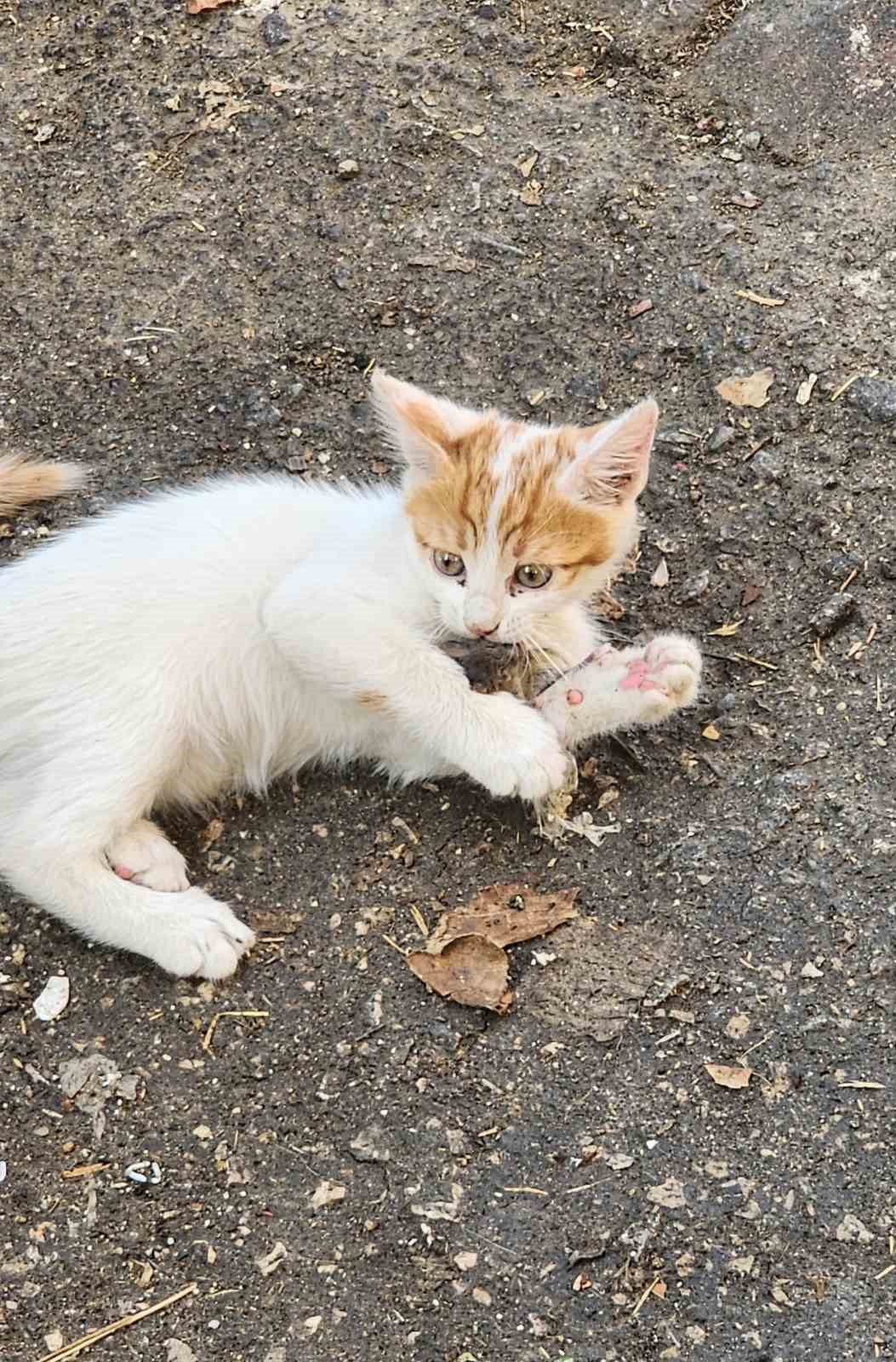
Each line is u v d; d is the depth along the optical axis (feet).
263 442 4.29
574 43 4.70
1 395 4.37
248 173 4.58
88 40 4.77
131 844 3.87
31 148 4.64
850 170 4.50
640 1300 3.61
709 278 4.38
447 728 3.88
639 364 4.32
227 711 3.93
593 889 3.87
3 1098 3.75
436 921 3.85
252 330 4.40
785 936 3.81
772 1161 3.68
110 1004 3.81
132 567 3.91
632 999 3.78
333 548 3.94
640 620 4.09
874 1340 3.58
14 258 4.52
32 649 3.88
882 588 4.08
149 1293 3.64
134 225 4.54
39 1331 3.62
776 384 4.27
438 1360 3.59
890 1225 3.64
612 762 3.98
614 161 4.53
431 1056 3.76
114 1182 3.70
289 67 4.68
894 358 4.27
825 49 4.60
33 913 3.88
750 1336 3.59
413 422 3.86
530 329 4.36
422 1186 3.68
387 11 4.74
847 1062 3.73
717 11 4.71
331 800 3.98
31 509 4.23
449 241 4.47
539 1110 3.72
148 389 4.35
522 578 3.86
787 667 4.03
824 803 3.90
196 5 4.77
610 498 3.87
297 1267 3.65
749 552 4.13
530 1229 3.65
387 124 4.59
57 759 3.85
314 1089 3.75
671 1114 3.71
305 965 3.83
